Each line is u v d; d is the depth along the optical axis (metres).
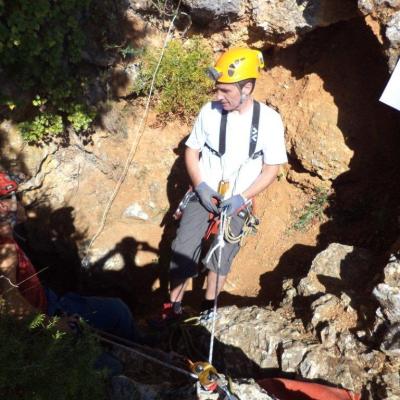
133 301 4.04
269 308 3.00
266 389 2.26
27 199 3.75
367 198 3.54
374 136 3.56
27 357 1.79
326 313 2.63
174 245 2.85
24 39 3.13
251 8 3.52
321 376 2.42
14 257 2.14
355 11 3.38
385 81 3.57
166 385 2.23
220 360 2.71
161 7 3.60
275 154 2.67
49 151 3.69
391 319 2.32
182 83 3.77
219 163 2.72
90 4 3.43
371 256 2.90
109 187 4.02
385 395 2.22
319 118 3.59
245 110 2.63
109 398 2.07
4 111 3.39
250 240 3.77
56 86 3.41
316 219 3.64
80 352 1.91
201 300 3.70
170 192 4.08
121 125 3.93
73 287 4.04
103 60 3.59
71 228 3.94
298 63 3.88
